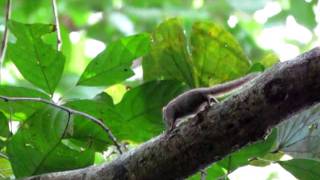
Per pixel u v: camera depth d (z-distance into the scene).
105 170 1.72
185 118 1.84
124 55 2.04
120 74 2.07
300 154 1.92
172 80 2.06
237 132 1.58
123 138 2.08
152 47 2.09
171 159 1.65
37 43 1.96
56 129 1.87
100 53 2.03
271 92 1.54
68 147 1.89
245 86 1.62
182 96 1.85
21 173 1.92
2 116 1.99
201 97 1.83
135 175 1.69
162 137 1.67
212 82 2.11
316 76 1.51
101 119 1.99
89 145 2.03
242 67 2.09
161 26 2.10
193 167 1.65
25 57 1.97
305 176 1.89
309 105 1.55
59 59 1.98
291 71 1.53
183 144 1.63
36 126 1.88
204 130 1.61
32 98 1.89
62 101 2.03
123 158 1.72
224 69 2.10
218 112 1.59
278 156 2.04
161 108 2.05
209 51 2.11
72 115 1.88
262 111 1.55
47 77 2.00
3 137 2.06
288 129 1.92
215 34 2.11
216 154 1.62
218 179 1.94
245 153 1.92
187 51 2.09
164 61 2.11
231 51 2.10
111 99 2.05
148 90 2.05
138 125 2.07
